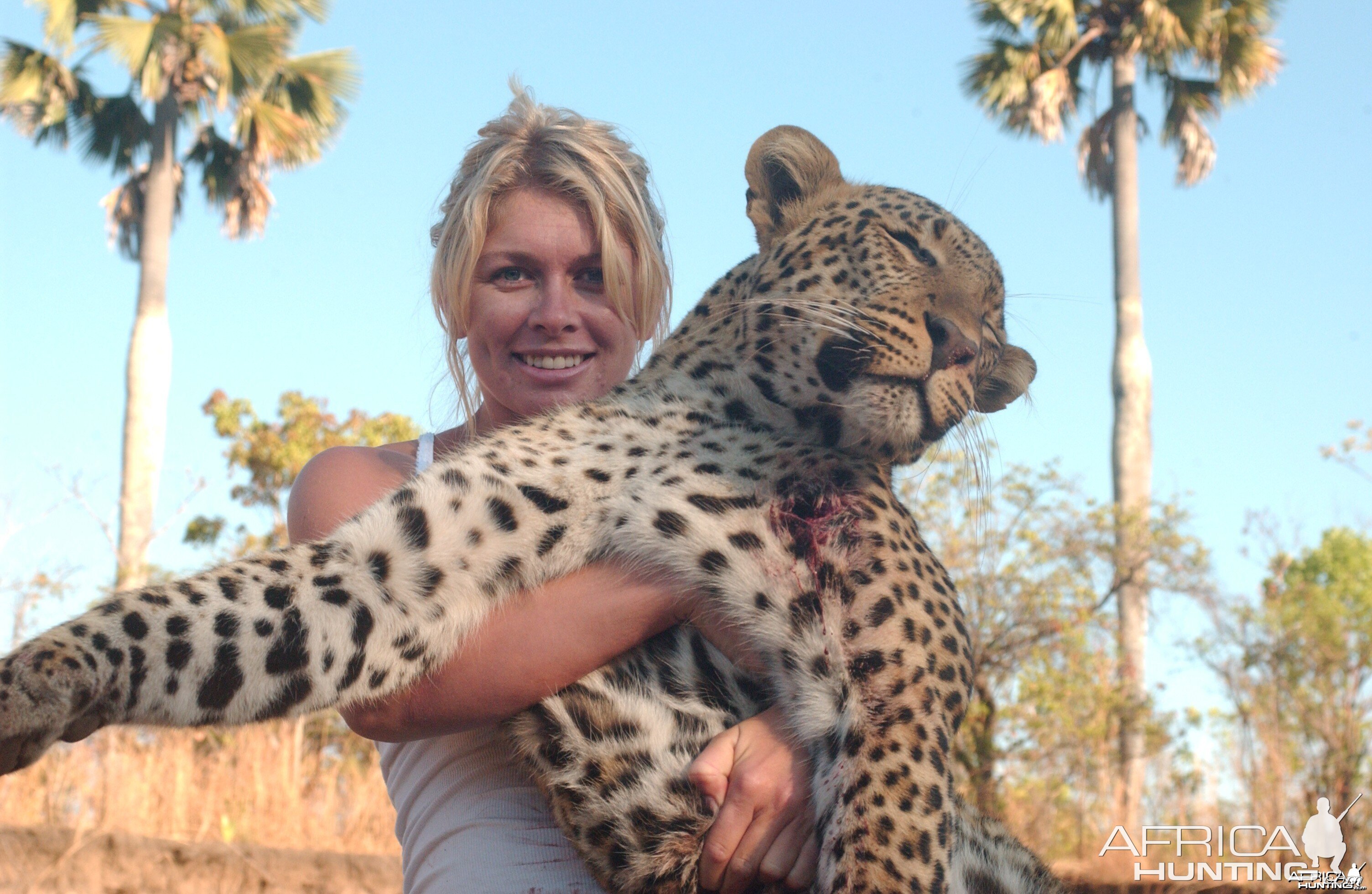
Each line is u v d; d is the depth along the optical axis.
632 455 2.73
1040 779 11.73
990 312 3.34
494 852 2.42
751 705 2.61
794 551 2.58
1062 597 13.74
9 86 19.02
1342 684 11.53
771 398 2.96
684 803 2.44
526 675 2.41
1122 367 20.52
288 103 20.67
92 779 7.92
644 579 2.57
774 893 2.40
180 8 19.92
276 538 16.48
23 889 6.82
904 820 2.37
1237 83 21.14
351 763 9.86
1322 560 18.03
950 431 3.06
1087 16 21.77
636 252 3.02
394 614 2.44
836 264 3.06
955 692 2.56
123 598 2.30
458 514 2.55
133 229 20.42
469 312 2.96
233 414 18.00
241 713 2.33
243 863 7.49
